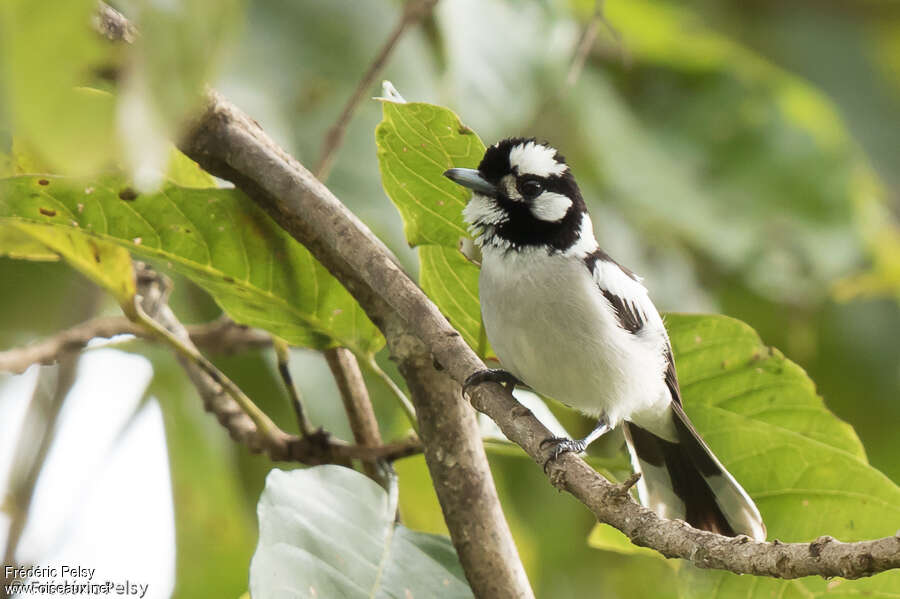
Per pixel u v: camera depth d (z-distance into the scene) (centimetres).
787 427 725
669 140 1276
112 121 248
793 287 1270
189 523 977
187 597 959
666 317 725
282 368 714
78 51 250
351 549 588
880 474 690
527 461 1191
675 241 1253
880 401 1374
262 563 541
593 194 1205
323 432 712
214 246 677
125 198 644
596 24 834
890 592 655
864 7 1638
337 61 927
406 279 624
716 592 688
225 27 254
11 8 247
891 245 1351
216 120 643
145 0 250
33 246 726
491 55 1026
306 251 682
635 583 1262
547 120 1188
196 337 913
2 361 742
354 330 695
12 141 607
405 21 762
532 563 1189
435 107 614
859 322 1365
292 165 658
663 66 1296
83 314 981
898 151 1614
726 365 732
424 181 680
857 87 1620
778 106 1295
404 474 1028
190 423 977
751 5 1616
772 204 1272
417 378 625
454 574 611
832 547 436
